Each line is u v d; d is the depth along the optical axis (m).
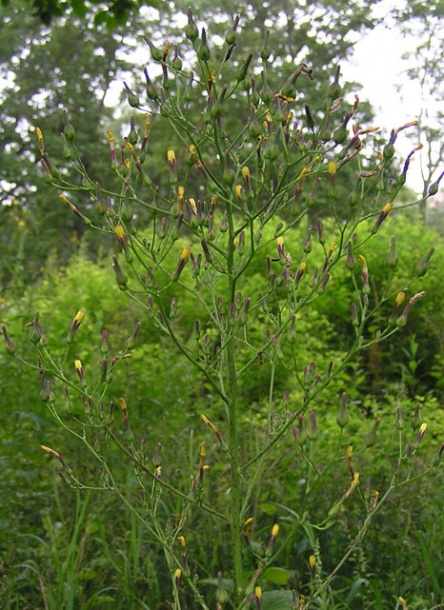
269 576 2.89
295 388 6.18
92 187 2.45
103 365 2.33
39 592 3.35
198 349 2.43
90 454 4.20
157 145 21.50
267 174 2.32
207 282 2.51
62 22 31.95
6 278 6.75
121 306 7.96
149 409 5.17
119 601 3.34
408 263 8.47
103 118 33.31
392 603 3.31
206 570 3.29
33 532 3.79
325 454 4.19
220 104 2.28
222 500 3.78
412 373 7.28
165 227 2.40
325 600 2.86
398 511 3.68
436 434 4.98
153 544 3.62
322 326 8.12
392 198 2.31
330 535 3.58
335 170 2.25
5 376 4.60
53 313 7.03
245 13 30.45
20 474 3.95
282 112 2.38
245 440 4.70
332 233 9.35
